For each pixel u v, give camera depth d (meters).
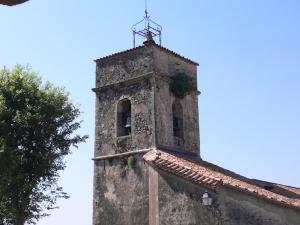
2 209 19.16
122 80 22.16
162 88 21.52
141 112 21.08
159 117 20.78
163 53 22.23
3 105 19.19
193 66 24.38
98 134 22.23
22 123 19.41
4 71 20.61
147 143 20.36
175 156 18.80
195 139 23.03
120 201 20.19
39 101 20.14
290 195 20.06
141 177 19.78
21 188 19.06
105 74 22.98
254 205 15.19
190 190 16.25
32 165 19.69
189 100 23.42
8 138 19.00
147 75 21.17
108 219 20.34
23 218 19.23
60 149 20.47
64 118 20.72
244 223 14.97
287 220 15.48
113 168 21.02
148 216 18.89
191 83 23.16
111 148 21.53
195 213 15.89
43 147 20.05
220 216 15.12
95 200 21.12
